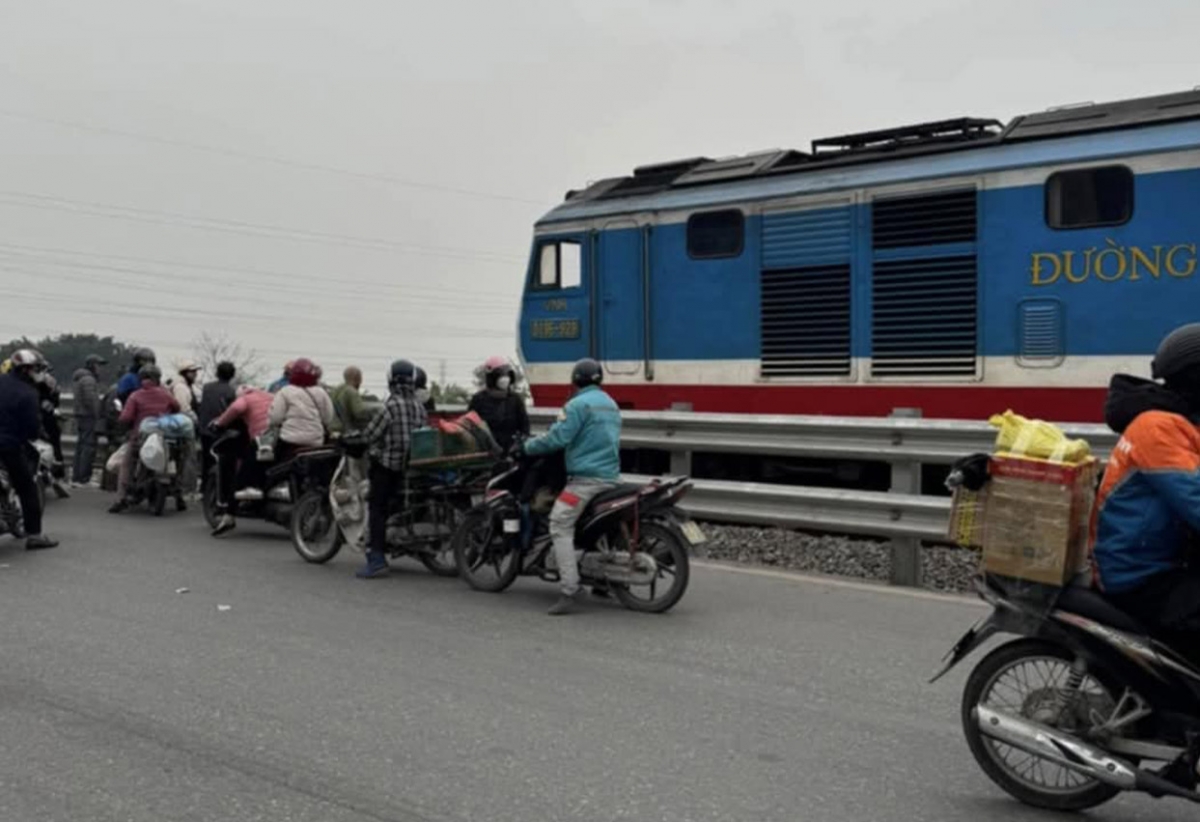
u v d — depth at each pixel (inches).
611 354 546.3
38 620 302.5
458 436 372.8
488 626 302.2
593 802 181.2
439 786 187.5
